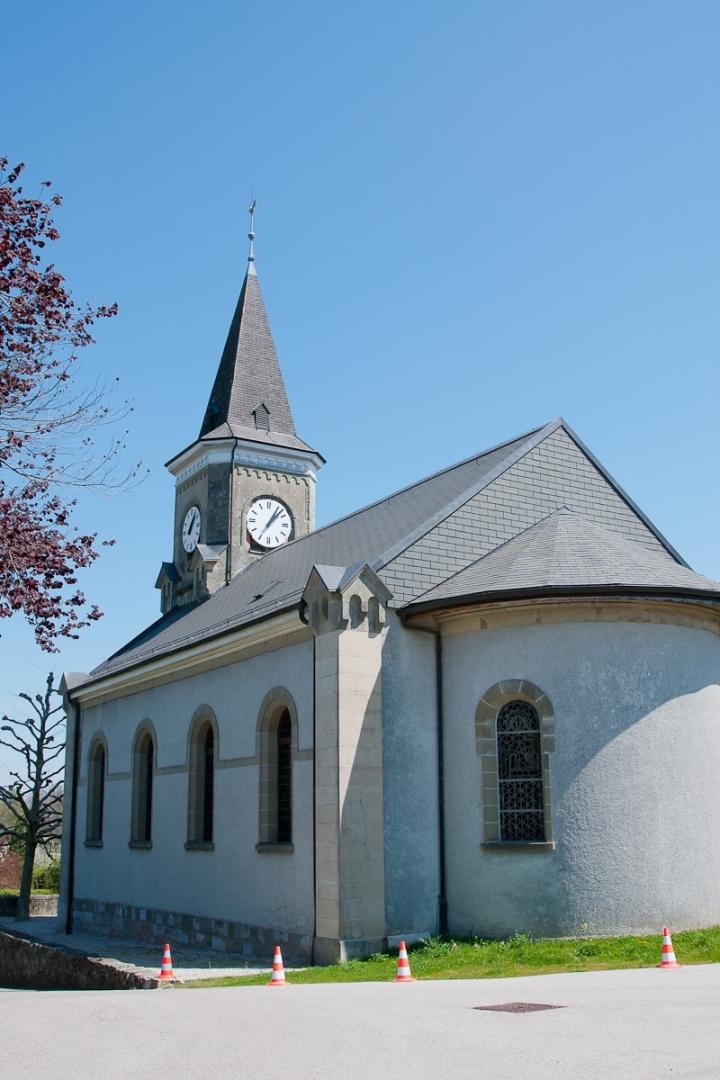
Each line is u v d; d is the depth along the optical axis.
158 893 25.23
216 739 23.17
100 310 15.21
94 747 31.33
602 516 23.69
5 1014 12.21
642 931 17.44
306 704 19.58
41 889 45.50
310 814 18.94
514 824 18.50
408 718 19.09
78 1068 8.47
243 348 37.56
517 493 22.20
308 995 12.74
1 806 52.75
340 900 17.50
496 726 18.86
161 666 26.08
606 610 18.59
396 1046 8.66
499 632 19.00
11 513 14.33
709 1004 10.09
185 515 36.50
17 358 14.48
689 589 18.41
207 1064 8.37
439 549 20.53
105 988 18.48
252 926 20.50
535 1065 7.61
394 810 18.48
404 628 19.53
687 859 18.06
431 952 17.00
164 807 25.64
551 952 15.92
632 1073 7.21
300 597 20.36
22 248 14.40
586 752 18.03
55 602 14.86
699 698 19.03
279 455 35.88
